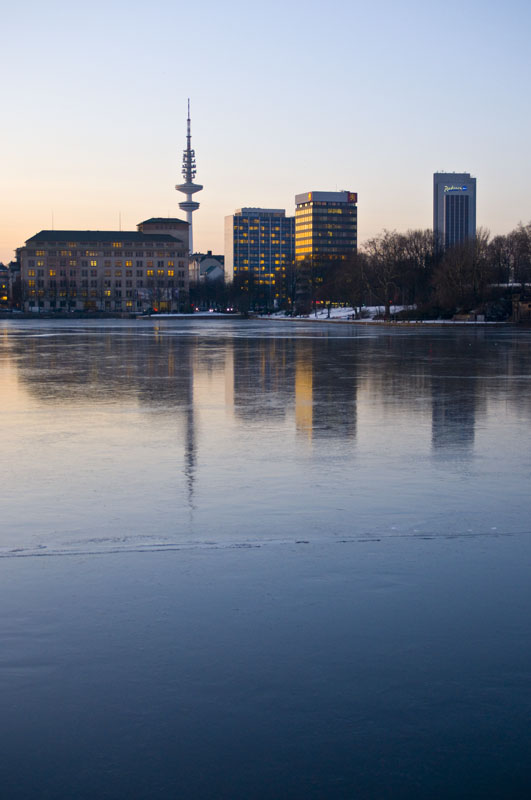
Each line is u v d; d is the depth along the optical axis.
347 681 5.84
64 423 19.69
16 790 4.64
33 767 4.86
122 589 7.73
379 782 4.71
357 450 15.84
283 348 57.41
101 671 6.00
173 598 7.48
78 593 7.63
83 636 6.61
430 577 8.06
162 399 25.00
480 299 137.12
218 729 5.23
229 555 8.85
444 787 4.67
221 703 5.54
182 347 58.62
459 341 69.81
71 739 5.13
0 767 4.86
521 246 149.38
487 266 139.00
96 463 14.53
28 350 54.34
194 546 9.20
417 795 4.61
